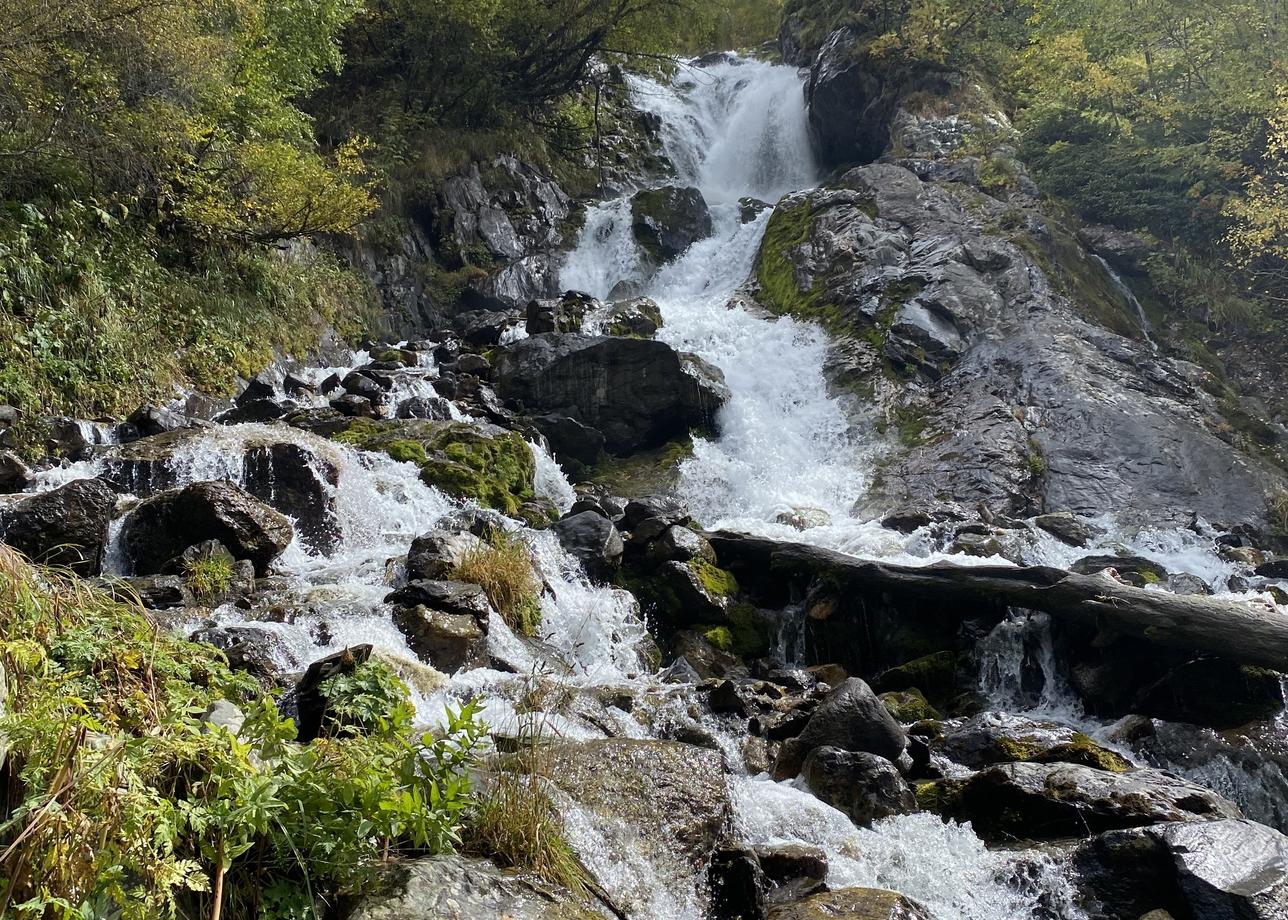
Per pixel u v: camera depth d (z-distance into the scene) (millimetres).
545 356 14992
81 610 4109
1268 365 16172
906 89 21625
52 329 11133
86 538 7676
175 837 3205
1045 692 9023
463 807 3902
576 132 25266
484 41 22891
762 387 16328
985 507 12758
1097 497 13227
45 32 11188
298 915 3355
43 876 2896
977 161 19469
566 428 14172
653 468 14289
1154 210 17953
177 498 8219
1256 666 7863
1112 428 14016
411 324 19547
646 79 28219
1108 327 16500
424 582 7766
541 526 10875
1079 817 5820
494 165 22828
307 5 17453
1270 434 14719
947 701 9094
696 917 4586
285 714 5371
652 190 22719
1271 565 11281
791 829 5480
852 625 9906
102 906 2955
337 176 16656
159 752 3361
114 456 9469
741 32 31938
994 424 14164
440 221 21203
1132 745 7824
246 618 6988
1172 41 19406
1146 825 5625
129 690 3795
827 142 23547
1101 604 8461
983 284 16750
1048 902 5219
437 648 7145
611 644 8961
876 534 11695
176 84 13070
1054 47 19547
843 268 18047
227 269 14875
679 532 10320
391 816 3592
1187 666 8148
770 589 10469
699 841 4914
